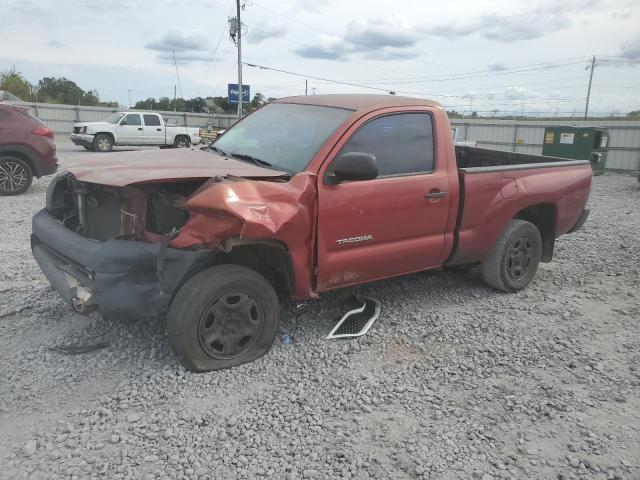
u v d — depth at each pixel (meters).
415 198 4.50
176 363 3.85
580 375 4.00
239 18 33.59
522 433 3.27
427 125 4.71
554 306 5.38
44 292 5.12
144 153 4.63
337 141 4.13
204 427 3.18
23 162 10.87
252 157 4.44
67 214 4.45
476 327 4.77
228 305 3.73
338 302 5.10
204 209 3.48
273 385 3.67
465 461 2.99
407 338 4.50
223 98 47.59
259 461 2.91
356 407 3.47
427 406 3.52
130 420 3.19
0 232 7.60
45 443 2.96
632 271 6.68
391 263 4.52
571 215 5.99
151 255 3.54
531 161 6.55
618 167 21.86
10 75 57.09
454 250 5.00
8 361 3.82
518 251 5.60
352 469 2.88
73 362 3.83
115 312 3.60
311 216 3.93
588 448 3.15
